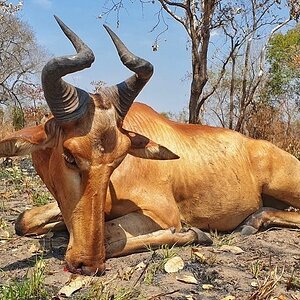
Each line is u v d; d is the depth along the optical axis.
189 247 1.53
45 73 1.21
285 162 1.87
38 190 2.60
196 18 4.12
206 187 1.71
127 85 1.34
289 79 7.66
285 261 1.46
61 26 1.26
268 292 1.18
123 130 1.38
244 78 5.40
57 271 1.31
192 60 3.87
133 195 1.51
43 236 1.64
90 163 1.23
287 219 1.85
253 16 4.81
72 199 1.26
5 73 11.37
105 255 1.37
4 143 1.30
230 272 1.35
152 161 1.58
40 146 1.32
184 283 1.26
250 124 5.65
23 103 11.08
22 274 1.31
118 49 1.30
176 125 1.79
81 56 1.22
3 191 2.59
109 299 1.13
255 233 1.78
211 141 1.78
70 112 1.23
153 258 1.40
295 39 7.77
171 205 1.57
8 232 1.71
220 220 1.77
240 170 1.79
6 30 11.16
